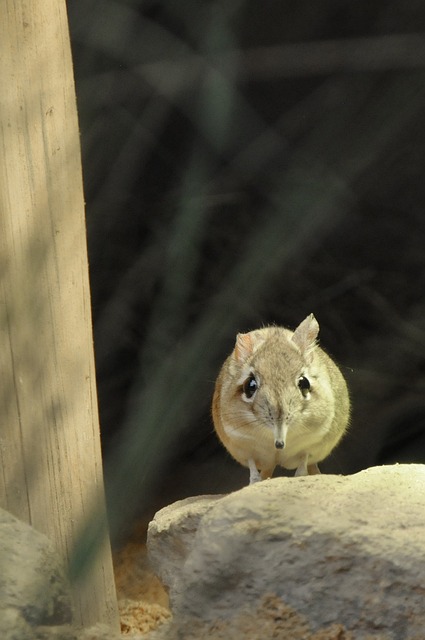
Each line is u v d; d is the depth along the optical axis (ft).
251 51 17.19
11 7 19.67
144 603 30.25
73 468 20.67
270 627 16.89
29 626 16.30
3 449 19.25
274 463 26.50
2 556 16.83
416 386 39.19
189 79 12.66
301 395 24.86
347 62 17.60
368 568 16.60
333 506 17.94
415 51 23.02
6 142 19.36
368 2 31.78
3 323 18.60
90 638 17.56
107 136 11.99
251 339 25.81
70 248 20.58
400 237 35.68
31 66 20.02
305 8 22.36
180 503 22.74
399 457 41.70
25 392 19.27
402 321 36.94
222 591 17.42
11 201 19.16
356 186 16.53
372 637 16.37
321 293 34.35
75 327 20.65
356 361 38.34
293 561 17.07
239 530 17.51
